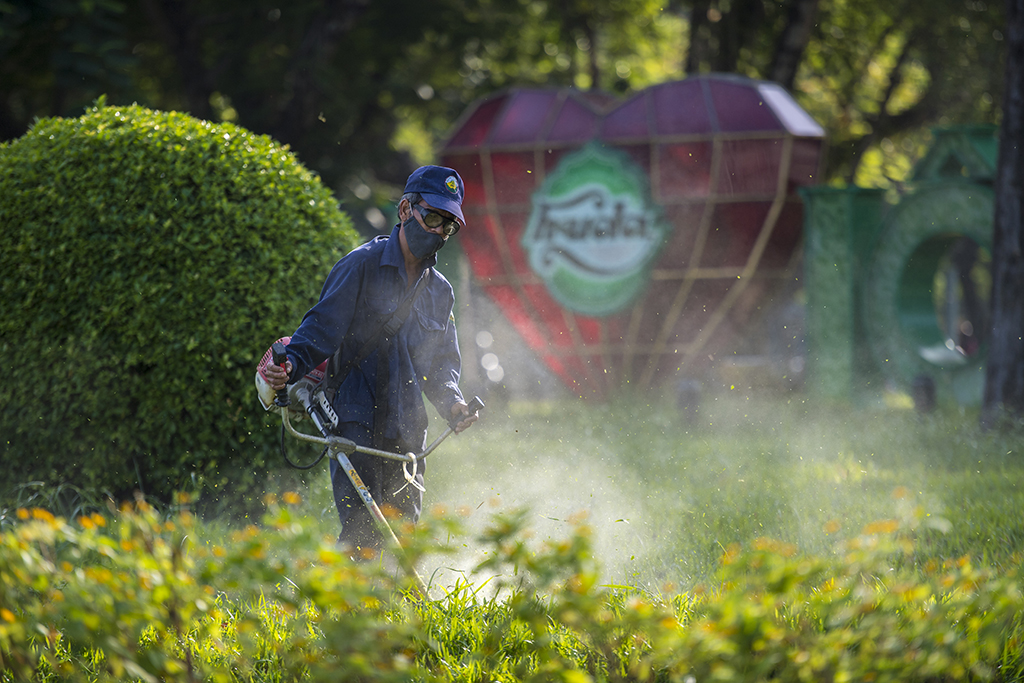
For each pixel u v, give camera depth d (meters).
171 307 12.97
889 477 14.91
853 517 12.35
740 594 5.05
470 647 7.71
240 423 13.30
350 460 9.15
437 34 41.56
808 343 28.36
